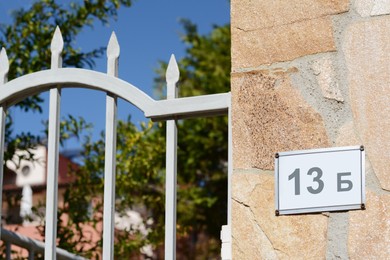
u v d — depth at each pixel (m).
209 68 13.12
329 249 2.28
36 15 5.98
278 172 2.37
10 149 5.77
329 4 2.41
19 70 5.81
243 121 2.44
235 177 2.41
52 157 2.61
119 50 2.62
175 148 2.52
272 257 2.33
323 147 2.34
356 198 2.28
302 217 2.32
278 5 2.47
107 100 2.60
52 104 2.65
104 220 2.52
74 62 5.96
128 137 6.58
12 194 6.49
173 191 2.49
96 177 6.36
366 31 2.37
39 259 5.20
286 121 2.39
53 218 2.57
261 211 2.36
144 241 6.51
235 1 2.54
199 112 2.51
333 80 2.37
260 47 2.47
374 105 2.32
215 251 13.83
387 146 2.28
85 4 6.02
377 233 2.24
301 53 2.42
